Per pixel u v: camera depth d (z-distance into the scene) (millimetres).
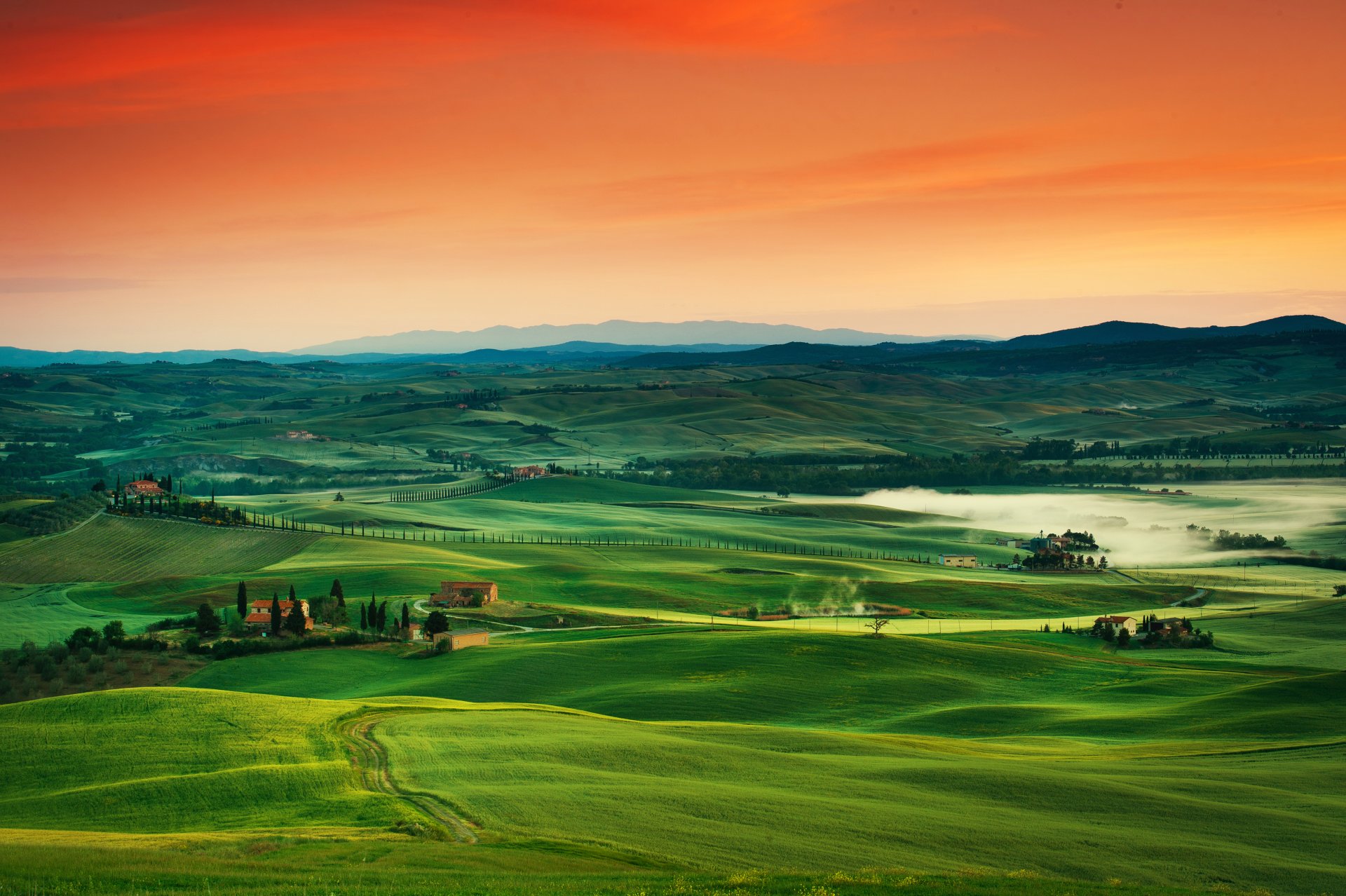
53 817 63219
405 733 83250
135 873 47219
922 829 65312
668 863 55344
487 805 63531
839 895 47375
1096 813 71750
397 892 45188
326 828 59062
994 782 77125
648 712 118812
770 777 75438
